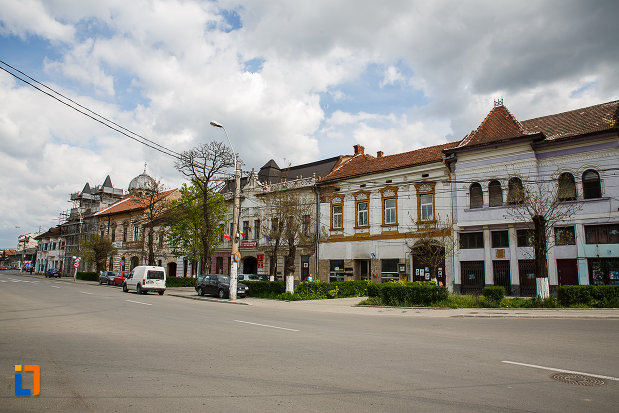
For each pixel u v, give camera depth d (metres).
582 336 10.70
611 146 23.17
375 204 33.47
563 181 24.47
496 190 26.77
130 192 65.00
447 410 5.07
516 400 5.43
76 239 70.69
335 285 27.67
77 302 20.98
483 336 10.87
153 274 31.61
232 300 25.19
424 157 32.19
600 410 5.05
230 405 5.28
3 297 23.39
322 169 40.75
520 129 26.58
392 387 6.06
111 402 5.40
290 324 13.69
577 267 23.45
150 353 8.50
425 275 29.95
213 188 36.81
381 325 13.52
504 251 25.88
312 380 6.45
